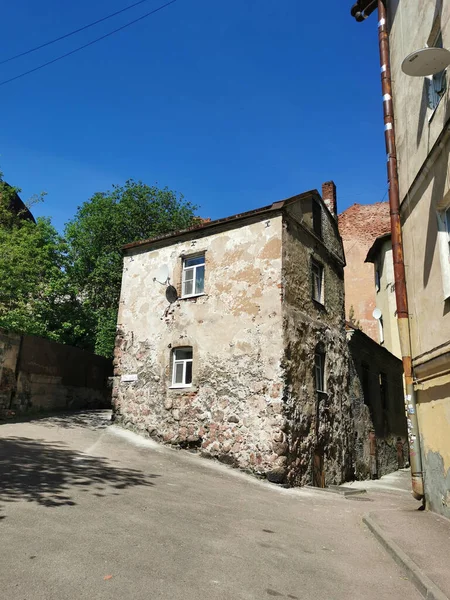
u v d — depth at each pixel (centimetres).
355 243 3312
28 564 431
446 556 548
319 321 1463
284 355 1212
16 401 1516
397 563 550
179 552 516
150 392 1423
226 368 1287
